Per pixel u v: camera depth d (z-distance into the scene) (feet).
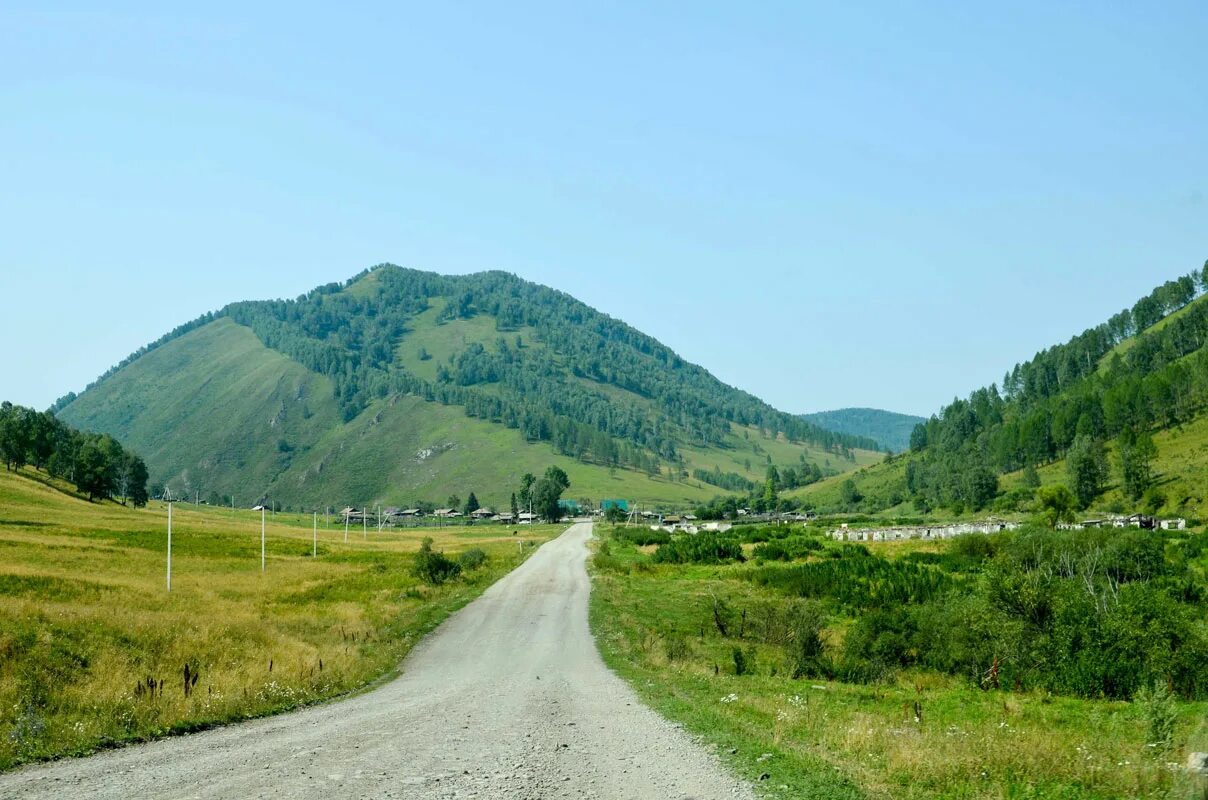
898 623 127.44
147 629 97.55
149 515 518.37
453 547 411.54
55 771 44.11
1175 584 164.86
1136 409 558.97
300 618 143.13
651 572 268.21
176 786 39.68
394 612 162.30
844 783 39.68
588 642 128.98
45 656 78.89
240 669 85.40
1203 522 359.25
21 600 118.62
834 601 191.21
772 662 123.03
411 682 90.89
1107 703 85.35
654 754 47.91
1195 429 515.50
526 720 62.13
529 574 254.27
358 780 40.75
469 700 75.00
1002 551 214.07
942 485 602.85
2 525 330.95
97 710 61.21
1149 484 445.78
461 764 44.93
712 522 626.64
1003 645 106.73
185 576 219.82
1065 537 203.41
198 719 61.00
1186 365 575.79
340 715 65.92
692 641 140.05
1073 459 474.49
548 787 39.34
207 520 571.28
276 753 48.42
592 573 257.34
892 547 324.19
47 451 589.73
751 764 44.57
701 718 61.72
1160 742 52.75
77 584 157.89
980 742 50.11
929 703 83.87
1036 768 44.09
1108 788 41.06
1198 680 91.86
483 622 153.79
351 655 103.09
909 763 44.11
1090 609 104.47
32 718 54.24
